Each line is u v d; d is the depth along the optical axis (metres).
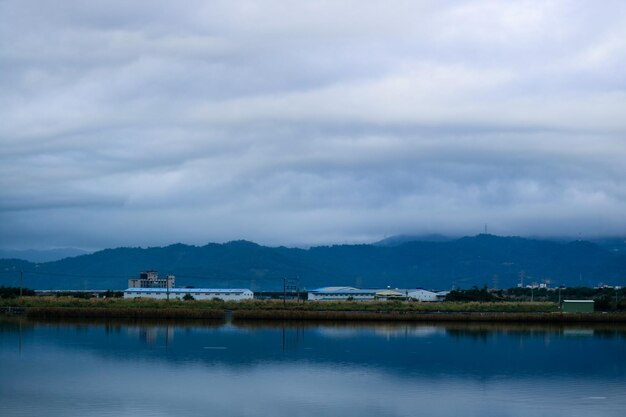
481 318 128.62
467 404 54.53
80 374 66.88
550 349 87.62
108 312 130.00
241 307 151.50
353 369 70.69
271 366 72.19
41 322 119.06
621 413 51.56
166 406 53.28
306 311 131.75
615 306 157.38
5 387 60.25
